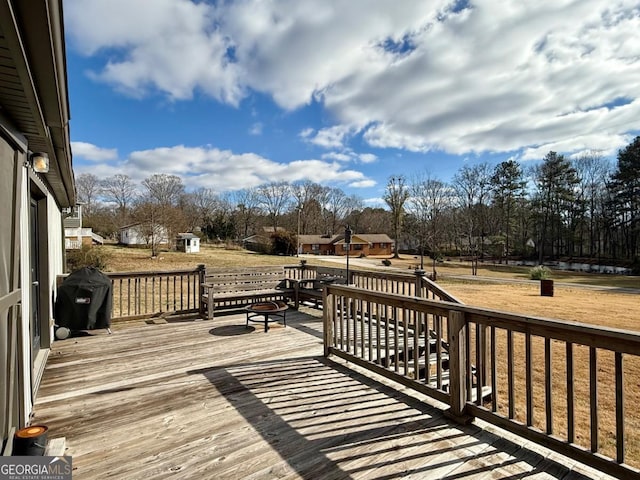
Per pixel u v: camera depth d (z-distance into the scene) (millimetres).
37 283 4066
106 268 13469
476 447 2203
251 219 44250
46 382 3273
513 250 34719
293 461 2061
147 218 21922
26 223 2781
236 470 1972
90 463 2031
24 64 1651
